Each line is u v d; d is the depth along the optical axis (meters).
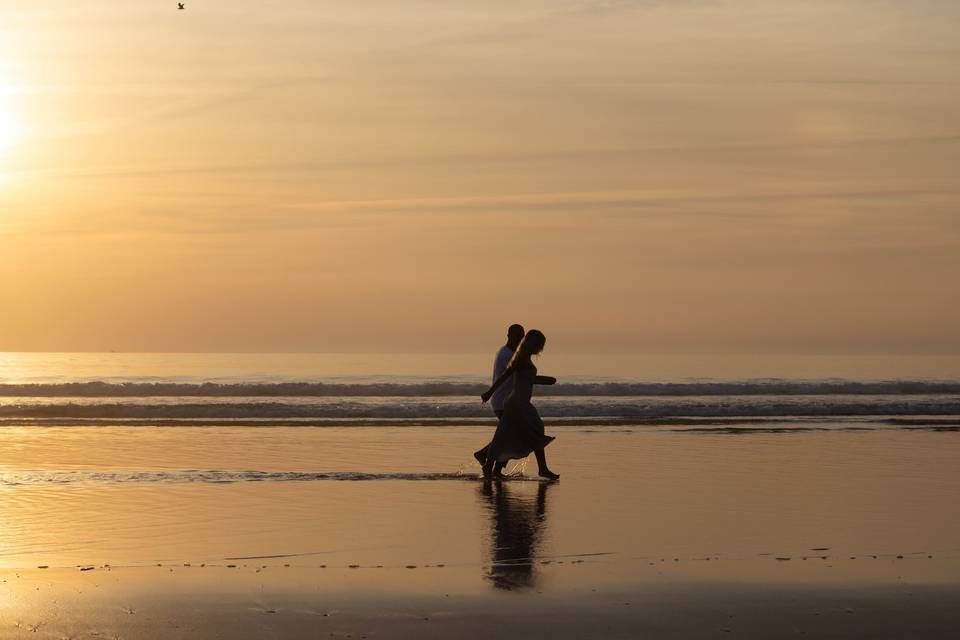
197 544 13.29
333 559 12.37
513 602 10.24
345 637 9.02
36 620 9.43
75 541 13.46
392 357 106.81
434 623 9.47
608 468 21.67
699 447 25.62
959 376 73.44
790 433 29.23
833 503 17.02
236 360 100.62
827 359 104.81
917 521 15.31
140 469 20.84
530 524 14.91
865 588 10.94
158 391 43.81
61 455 23.03
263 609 9.88
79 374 70.19
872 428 30.84
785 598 10.52
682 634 9.25
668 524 14.94
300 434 28.00
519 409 20.11
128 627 9.24
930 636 9.29
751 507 16.58
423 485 19.03
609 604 10.20
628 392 46.81
